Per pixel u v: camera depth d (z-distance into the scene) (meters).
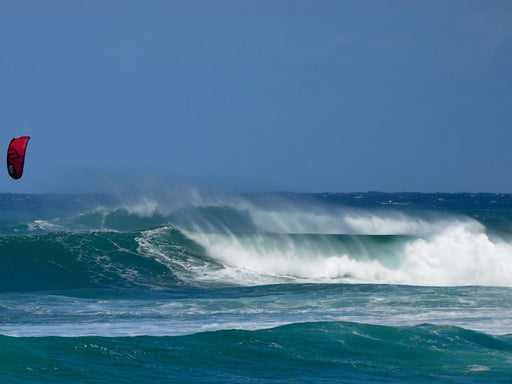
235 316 75.12
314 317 74.56
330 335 58.75
